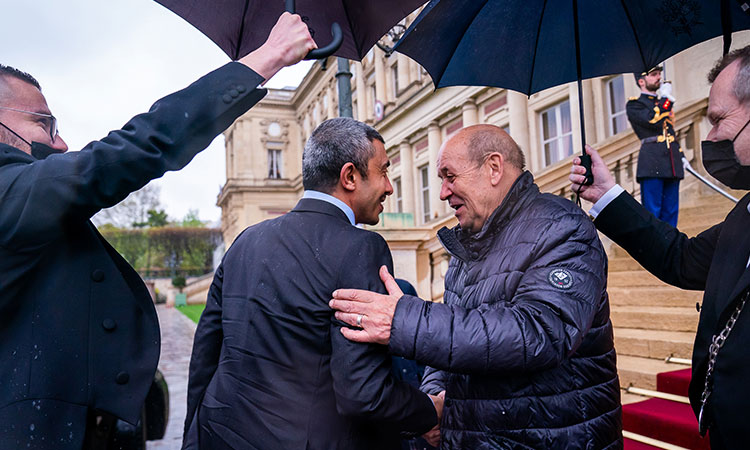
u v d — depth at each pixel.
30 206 0.83
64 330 0.96
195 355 1.29
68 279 0.98
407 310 1.04
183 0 1.08
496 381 1.26
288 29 1.02
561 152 8.67
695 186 5.34
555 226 1.22
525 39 1.65
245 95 0.97
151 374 1.06
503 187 1.41
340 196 1.21
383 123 15.83
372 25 1.26
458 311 1.08
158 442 3.57
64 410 0.93
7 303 0.90
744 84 1.00
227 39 1.15
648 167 3.97
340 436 1.05
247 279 1.15
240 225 31.00
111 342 1.01
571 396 1.23
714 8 1.43
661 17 1.53
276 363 1.07
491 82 1.72
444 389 1.61
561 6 1.59
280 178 31.73
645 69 1.66
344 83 3.93
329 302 1.06
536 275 1.17
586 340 1.26
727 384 0.95
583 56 1.68
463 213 1.46
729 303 0.98
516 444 1.22
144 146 0.88
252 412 1.06
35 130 0.98
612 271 4.96
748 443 0.91
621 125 7.45
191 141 0.93
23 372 0.90
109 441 1.24
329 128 1.23
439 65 1.62
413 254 8.10
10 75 0.95
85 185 0.84
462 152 1.43
